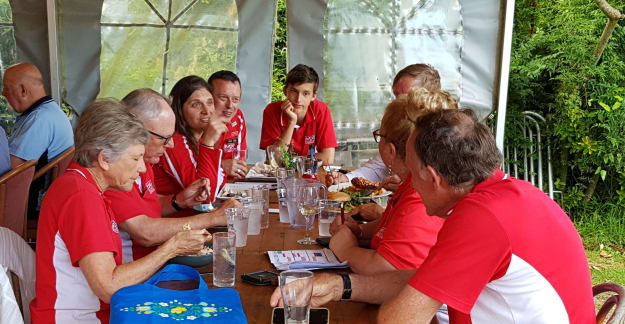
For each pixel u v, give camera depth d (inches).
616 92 216.4
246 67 198.8
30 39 187.6
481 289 53.4
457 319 58.1
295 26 198.5
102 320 69.1
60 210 66.7
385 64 201.9
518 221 53.9
